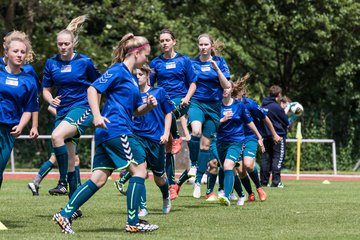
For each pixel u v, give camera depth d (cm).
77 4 3884
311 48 3731
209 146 1695
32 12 3662
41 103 3781
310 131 3716
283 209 1469
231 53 3862
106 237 1005
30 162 3812
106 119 1028
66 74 1346
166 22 3734
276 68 4034
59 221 1052
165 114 1307
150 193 1908
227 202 1542
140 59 1071
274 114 2358
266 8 3622
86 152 3712
